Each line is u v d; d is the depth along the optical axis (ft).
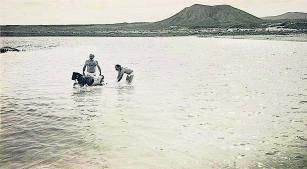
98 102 32.22
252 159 17.72
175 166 16.80
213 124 24.54
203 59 79.66
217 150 19.11
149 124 24.57
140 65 67.87
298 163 17.12
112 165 16.87
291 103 31.53
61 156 18.04
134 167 16.66
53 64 69.97
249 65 65.41
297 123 24.66
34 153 18.48
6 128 23.35
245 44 127.34
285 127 23.67
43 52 104.78
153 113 27.89
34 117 26.55
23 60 78.02
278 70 56.95
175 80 47.19
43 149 19.12
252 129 23.21
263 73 53.72
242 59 77.77
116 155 18.26
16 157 17.88
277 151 18.93
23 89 39.75
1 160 17.44
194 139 21.08
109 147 19.52
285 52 90.58
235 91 38.01
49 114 27.48
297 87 40.29
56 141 20.56
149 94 36.35
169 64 69.36
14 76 51.67
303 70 56.39
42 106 30.53
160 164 17.06
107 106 30.45
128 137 21.42
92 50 116.47
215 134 22.12
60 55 94.12
